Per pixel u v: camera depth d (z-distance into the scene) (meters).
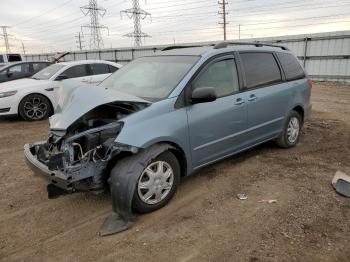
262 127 5.26
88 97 3.82
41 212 3.94
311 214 3.74
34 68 12.77
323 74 19.67
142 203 3.70
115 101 3.63
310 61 20.23
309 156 5.66
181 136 3.98
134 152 3.52
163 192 3.93
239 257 3.03
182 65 4.45
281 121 5.68
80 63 10.05
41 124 8.90
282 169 5.06
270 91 5.34
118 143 3.48
